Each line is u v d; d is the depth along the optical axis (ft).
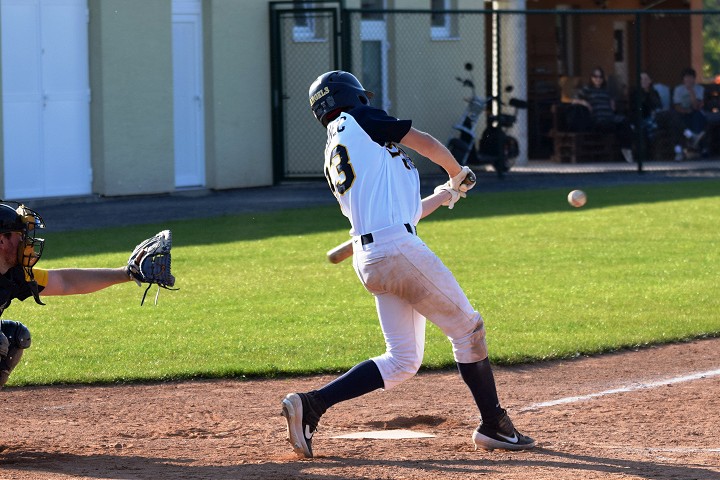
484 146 280.31
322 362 100.22
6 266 63.82
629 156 304.91
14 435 76.07
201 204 225.97
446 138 290.15
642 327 115.03
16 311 125.18
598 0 356.79
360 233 65.10
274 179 260.83
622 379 95.35
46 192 224.94
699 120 306.96
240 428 78.69
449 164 67.97
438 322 66.49
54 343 108.99
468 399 89.04
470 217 202.39
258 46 254.68
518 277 143.23
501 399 88.17
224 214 209.87
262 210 216.33
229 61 249.55
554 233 181.68
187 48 245.65
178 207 220.64
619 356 104.83
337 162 65.41
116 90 231.50
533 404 86.33
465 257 158.81
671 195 233.14
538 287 136.56
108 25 228.84
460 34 291.38
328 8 247.91
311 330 113.91
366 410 85.25
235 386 94.48
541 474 60.80
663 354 105.50
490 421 68.59
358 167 64.85
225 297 131.85
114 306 127.95
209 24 245.65
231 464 64.75
